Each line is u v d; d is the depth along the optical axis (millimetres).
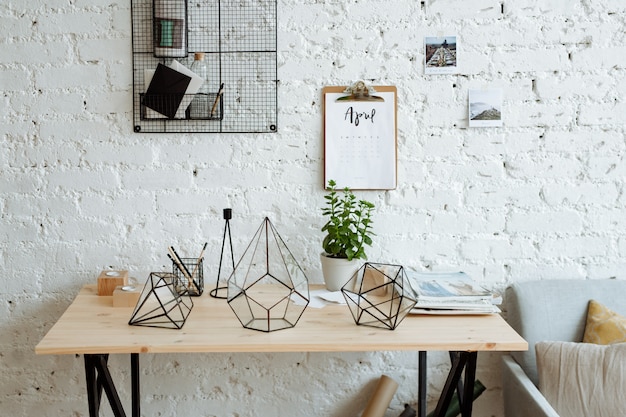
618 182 2211
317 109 2197
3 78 2160
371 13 2170
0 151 2184
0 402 2279
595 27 2166
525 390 1834
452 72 2178
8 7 2143
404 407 2305
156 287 1765
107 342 1601
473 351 1791
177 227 2225
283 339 1643
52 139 2186
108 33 2154
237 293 1937
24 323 2248
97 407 1788
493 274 2250
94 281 2238
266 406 2311
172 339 1632
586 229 2229
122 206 2213
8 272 2225
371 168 2199
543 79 2182
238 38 2166
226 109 2186
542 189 2219
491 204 2229
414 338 1659
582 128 2195
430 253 2246
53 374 2277
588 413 1763
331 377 2305
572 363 1822
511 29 2170
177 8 2096
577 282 2137
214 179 2213
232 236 2230
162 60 2156
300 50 2176
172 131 2184
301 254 2240
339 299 1969
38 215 2209
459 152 2211
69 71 2162
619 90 2182
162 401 2301
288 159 2211
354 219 2238
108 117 2180
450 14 2170
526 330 2047
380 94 2180
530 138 2205
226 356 2287
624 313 2072
